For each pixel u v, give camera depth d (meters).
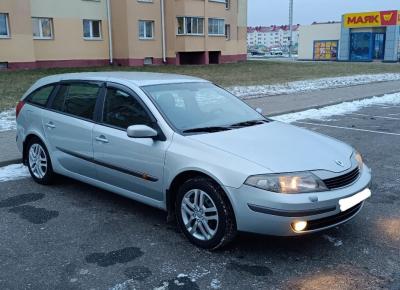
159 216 4.89
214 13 35.47
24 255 3.98
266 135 4.45
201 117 4.73
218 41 36.44
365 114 12.52
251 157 3.89
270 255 3.97
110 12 31.34
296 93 16.92
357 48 52.06
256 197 3.66
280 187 3.65
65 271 3.70
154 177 4.38
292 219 3.62
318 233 4.12
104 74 5.50
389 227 4.59
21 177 6.36
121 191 4.84
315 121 11.29
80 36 29.88
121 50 31.66
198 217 4.08
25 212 5.02
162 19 33.41
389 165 7.05
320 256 3.96
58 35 28.69
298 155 4.01
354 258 3.93
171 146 4.25
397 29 48.84
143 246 4.16
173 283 3.51
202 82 5.51
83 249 4.10
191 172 4.11
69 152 5.37
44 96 5.94
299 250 4.07
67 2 28.86
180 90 5.07
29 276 3.62
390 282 3.53
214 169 3.89
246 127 4.68
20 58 26.03
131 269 3.73
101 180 5.05
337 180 3.88
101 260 3.89
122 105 4.86
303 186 3.69
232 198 3.78
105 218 4.84
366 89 18.69
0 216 4.90
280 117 11.85
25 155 6.28
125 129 4.73
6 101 13.59
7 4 25.12
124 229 4.55
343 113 12.67
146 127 4.32
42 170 5.94
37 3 27.44
